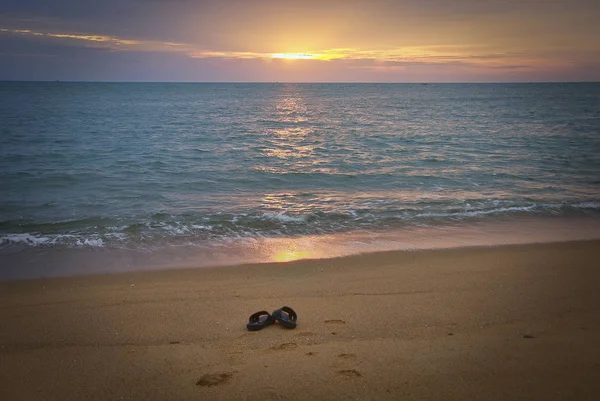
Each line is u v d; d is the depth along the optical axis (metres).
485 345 4.49
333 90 179.38
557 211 11.47
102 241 8.98
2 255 8.10
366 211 11.43
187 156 20.98
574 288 6.36
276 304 5.82
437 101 87.81
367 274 7.09
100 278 6.98
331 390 3.68
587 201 12.45
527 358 4.18
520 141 26.11
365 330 4.93
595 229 9.95
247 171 17.25
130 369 4.15
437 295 6.10
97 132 31.58
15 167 17.77
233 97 105.94
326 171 17.23
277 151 22.77
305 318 5.32
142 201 12.55
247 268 7.45
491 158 20.06
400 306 5.69
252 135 30.27
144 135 30.00
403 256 8.07
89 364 4.28
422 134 30.22
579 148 23.08
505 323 5.10
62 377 4.05
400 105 73.19
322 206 12.05
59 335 4.97
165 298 6.10
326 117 47.41
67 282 6.80
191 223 10.30
